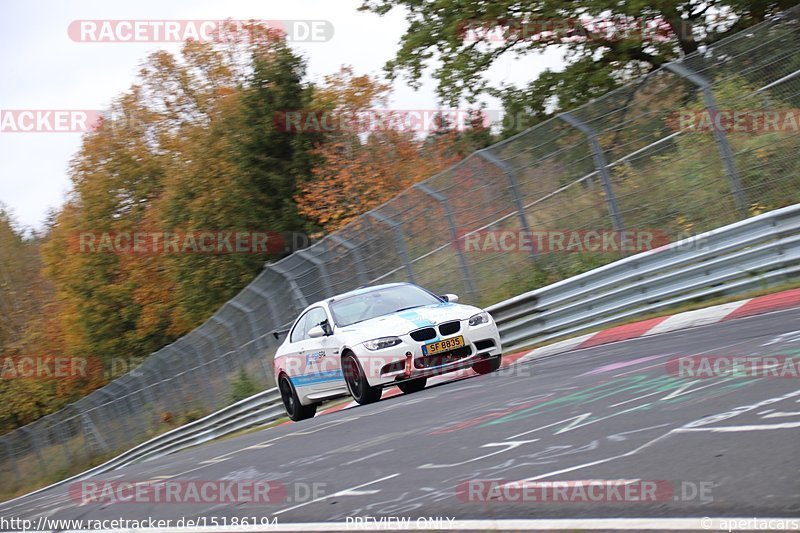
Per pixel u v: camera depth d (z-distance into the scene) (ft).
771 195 127.95
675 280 128.36
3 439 372.17
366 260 173.37
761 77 125.18
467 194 159.22
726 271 123.03
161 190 430.61
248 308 201.87
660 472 44.09
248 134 325.21
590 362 98.07
